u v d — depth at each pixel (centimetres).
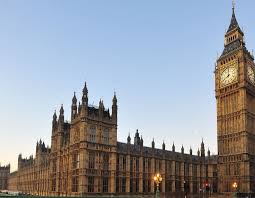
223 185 12719
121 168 11581
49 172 13888
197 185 14475
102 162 10931
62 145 12506
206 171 14862
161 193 12794
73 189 10875
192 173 14388
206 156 15538
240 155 12244
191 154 15075
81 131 10656
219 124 13388
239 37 13488
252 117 12975
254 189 12062
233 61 13212
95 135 10931
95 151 10788
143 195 12112
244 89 12600
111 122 11462
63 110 12950
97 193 10569
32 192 17662
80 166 10462
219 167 13025
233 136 12725
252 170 12194
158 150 13838
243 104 12494
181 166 14012
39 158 17062
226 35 13988
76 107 11594
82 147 10494
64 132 12681
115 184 11125
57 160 12588
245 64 12950
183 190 13775
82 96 10881
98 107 11406
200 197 13575
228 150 12850
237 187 12081
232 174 12456
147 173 12550
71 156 11312
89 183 10456
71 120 11562
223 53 13825
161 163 13225
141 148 12575
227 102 13288
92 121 10906
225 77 13475
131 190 11875
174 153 14262
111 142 11319
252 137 12712
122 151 11712
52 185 13000
